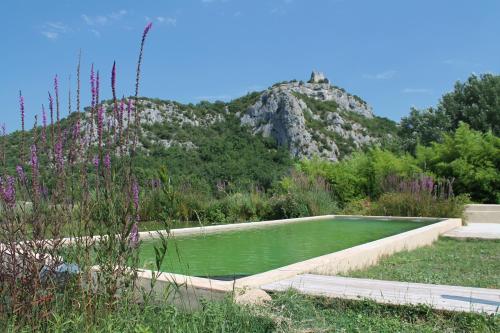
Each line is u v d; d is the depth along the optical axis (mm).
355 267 6449
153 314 3367
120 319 3086
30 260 3162
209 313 3504
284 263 6641
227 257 7070
